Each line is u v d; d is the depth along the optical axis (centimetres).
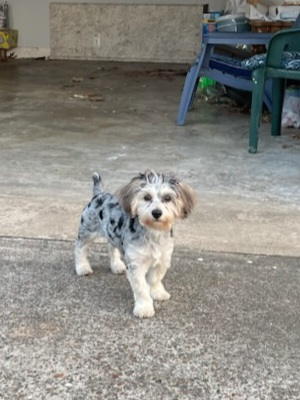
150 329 166
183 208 166
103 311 175
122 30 726
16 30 746
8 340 160
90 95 485
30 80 564
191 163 304
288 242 216
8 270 196
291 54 317
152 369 148
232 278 193
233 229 225
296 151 329
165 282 190
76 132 365
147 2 714
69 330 165
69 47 744
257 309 176
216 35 370
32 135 356
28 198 253
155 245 167
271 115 371
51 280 191
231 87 409
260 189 268
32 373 146
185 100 384
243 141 349
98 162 304
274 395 139
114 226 175
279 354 155
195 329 166
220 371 148
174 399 137
